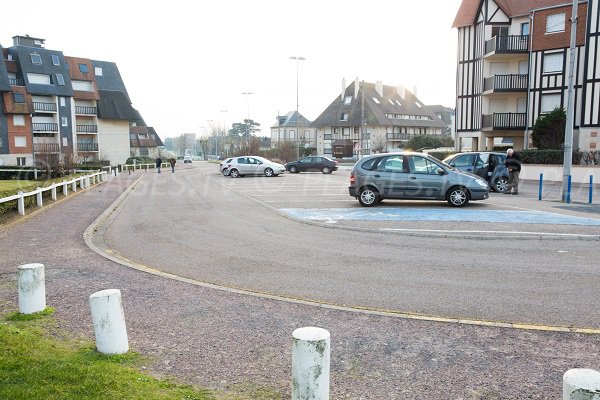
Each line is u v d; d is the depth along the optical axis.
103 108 66.31
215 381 3.86
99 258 8.47
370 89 78.75
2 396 3.29
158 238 10.75
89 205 17.23
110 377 3.70
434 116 84.94
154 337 4.79
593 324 5.24
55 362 3.94
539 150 27.83
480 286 6.71
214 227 12.09
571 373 2.61
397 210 14.48
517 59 34.28
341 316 5.45
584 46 29.17
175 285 6.72
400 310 5.78
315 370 3.20
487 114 35.09
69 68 63.06
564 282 6.86
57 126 59.94
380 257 8.55
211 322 5.23
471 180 15.05
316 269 7.76
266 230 11.50
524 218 12.55
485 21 34.66
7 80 54.09
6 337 4.46
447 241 9.91
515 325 5.16
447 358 4.34
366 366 4.18
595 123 27.83
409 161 15.41
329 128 80.00
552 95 31.59
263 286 6.84
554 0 32.50
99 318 4.26
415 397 3.64
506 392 3.72
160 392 3.57
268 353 4.43
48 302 5.89
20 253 8.91
